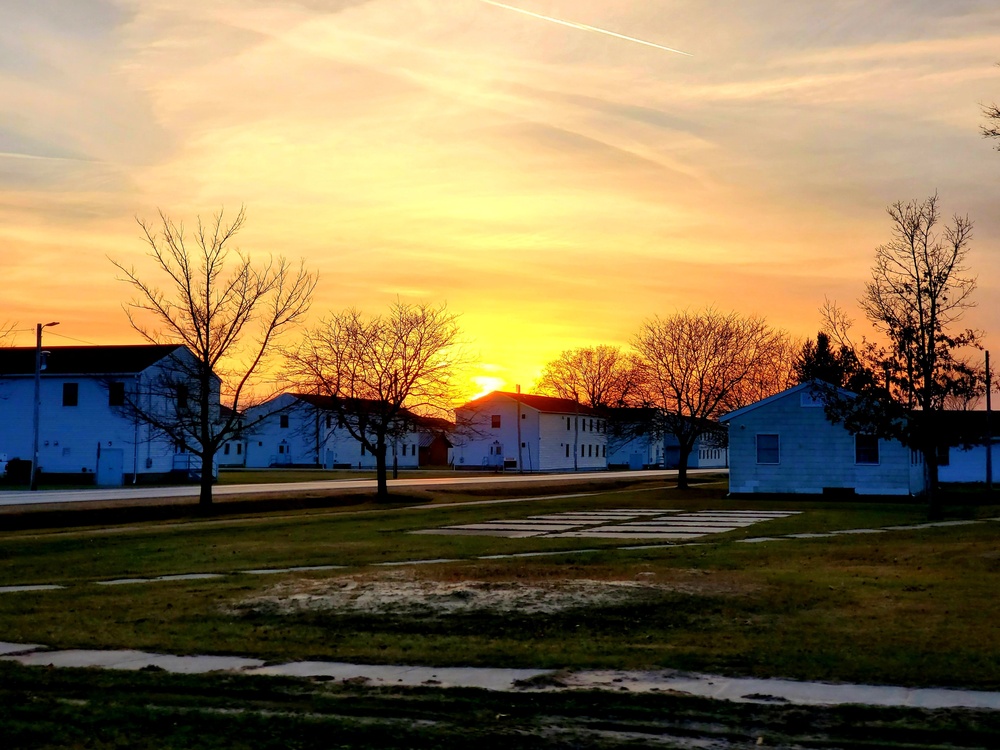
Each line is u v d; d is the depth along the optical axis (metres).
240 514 40.81
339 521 34.44
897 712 9.39
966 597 15.86
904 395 36.09
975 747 8.49
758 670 11.11
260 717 9.50
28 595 17.91
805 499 45.44
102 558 23.98
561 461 97.88
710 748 8.52
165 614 15.34
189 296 41.84
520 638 13.18
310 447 98.25
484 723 9.30
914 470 45.69
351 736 8.92
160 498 42.47
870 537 26.84
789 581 17.47
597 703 9.88
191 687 10.70
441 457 112.56
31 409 60.78
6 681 11.05
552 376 125.12
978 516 34.78
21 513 34.22
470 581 17.14
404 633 13.59
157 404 60.03
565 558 21.95
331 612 14.91
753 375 69.00
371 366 49.28
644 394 62.69
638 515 36.12
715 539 26.62
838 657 11.66
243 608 15.48
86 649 12.81
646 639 12.96
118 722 9.39
